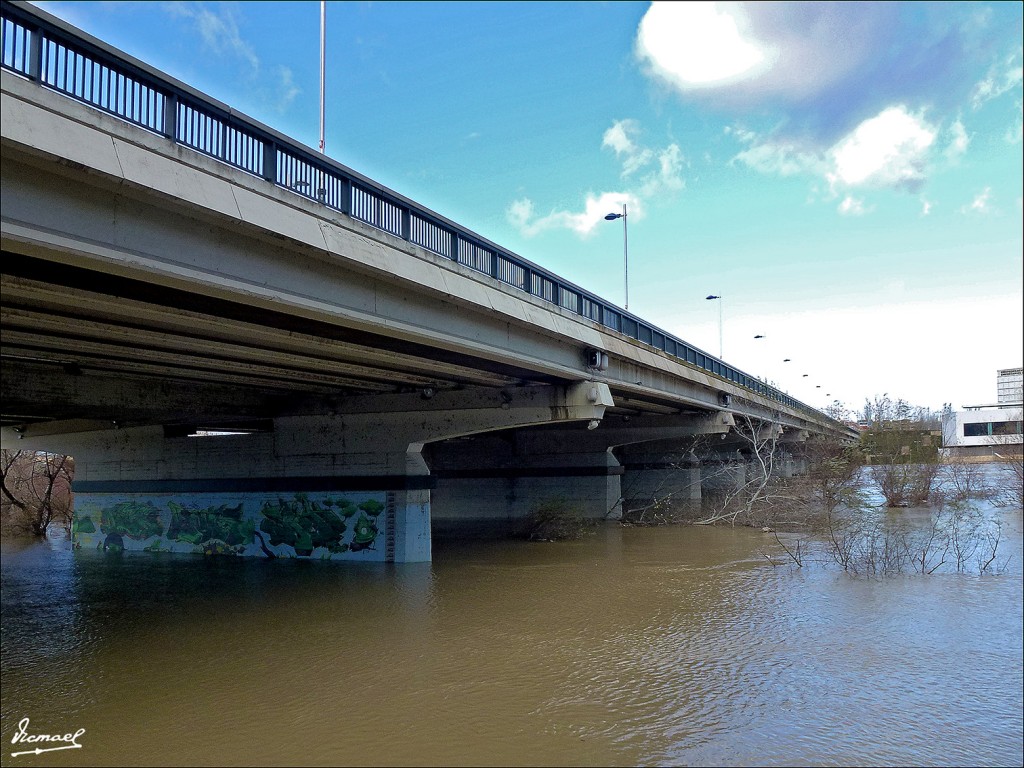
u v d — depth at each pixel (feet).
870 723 33.73
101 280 34.40
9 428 113.19
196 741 32.76
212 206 32.04
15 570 86.22
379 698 37.99
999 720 33.91
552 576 73.31
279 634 51.70
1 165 25.68
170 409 73.10
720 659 43.68
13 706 37.63
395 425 84.99
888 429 188.14
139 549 102.01
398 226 47.60
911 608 55.98
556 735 32.73
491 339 57.26
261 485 92.27
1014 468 143.33
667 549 91.81
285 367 63.21
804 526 110.22
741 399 140.97
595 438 132.26
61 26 27.40
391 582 70.74
